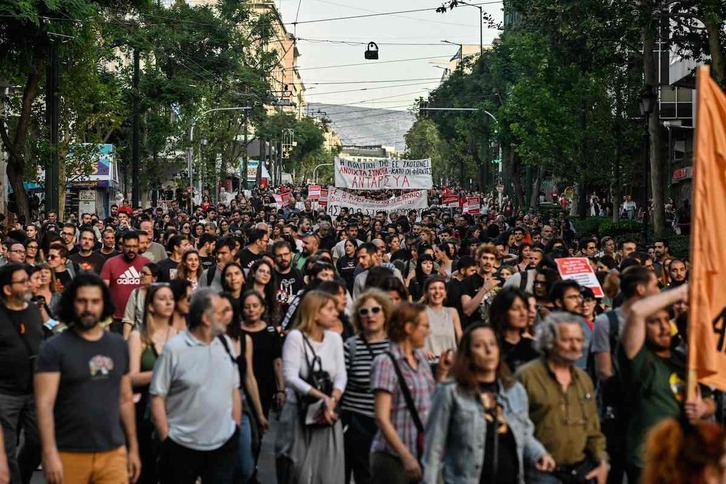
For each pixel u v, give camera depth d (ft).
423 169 143.23
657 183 123.24
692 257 28.66
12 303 37.11
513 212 215.72
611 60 117.50
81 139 169.27
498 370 27.99
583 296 42.32
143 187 236.22
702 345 28.58
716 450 17.99
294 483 34.63
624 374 31.17
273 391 43.16
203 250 67.00
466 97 313.94
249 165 451.94
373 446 31.71
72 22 118.32
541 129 165.48
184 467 32.81
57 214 125.59
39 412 29.81
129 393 32.04
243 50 282.97
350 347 36.04
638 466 30.83
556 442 29.55
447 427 27.37
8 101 146.41
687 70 137.18
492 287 51.90
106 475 30.45
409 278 62.69
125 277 55.16
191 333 33.06
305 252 72.02
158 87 225.97
